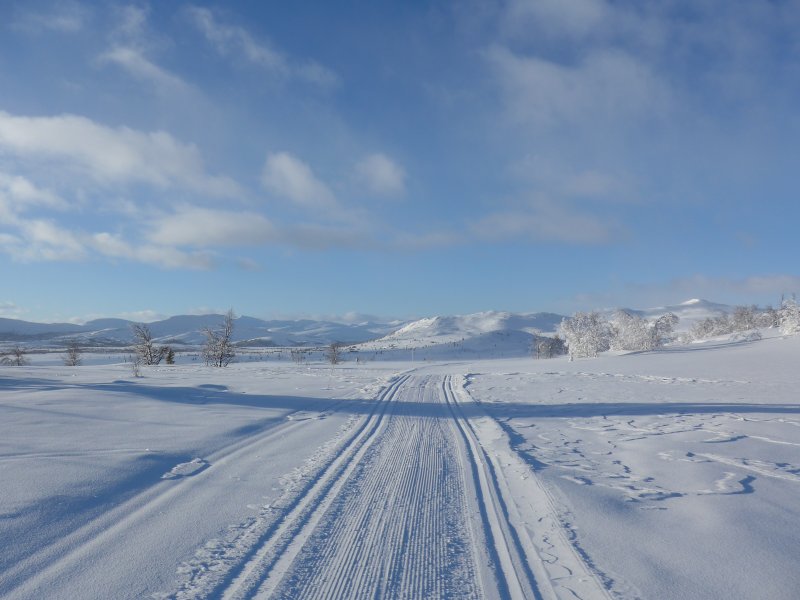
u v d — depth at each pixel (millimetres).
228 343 53531
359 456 8789
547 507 6062
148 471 7520
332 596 3916
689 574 4320
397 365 60562
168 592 3938
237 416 13211
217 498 6332
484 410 15508
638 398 18891
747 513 5898
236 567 4406
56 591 3930
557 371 35094
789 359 38062
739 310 98062
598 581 4180
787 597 3928
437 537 5125
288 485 6945
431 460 8500
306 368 47188
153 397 16828
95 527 5305
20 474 6992
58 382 24609
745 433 11266
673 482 7242
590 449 9656
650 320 64062
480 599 3873
